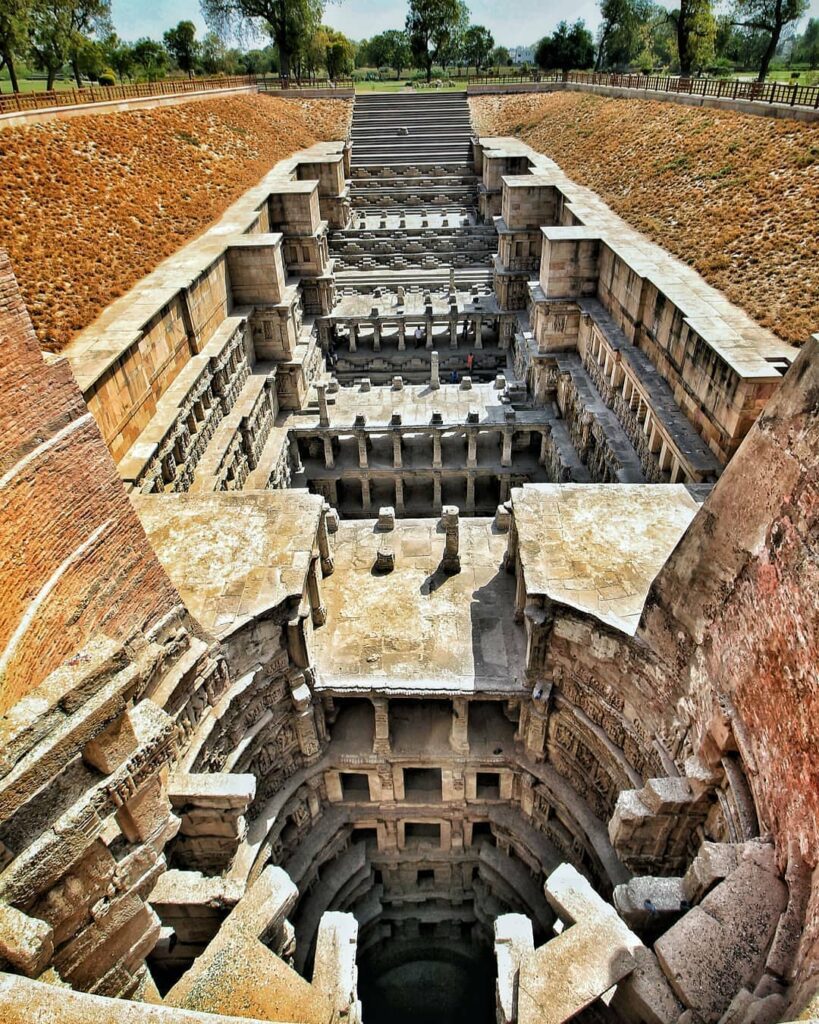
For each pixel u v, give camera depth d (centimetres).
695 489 2084
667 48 11494
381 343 5022
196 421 2961
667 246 3247
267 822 1895
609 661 1681
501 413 3791
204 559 1883
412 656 1981
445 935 2522
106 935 931
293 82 8438
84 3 7062
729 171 3628
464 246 5603
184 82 6356
